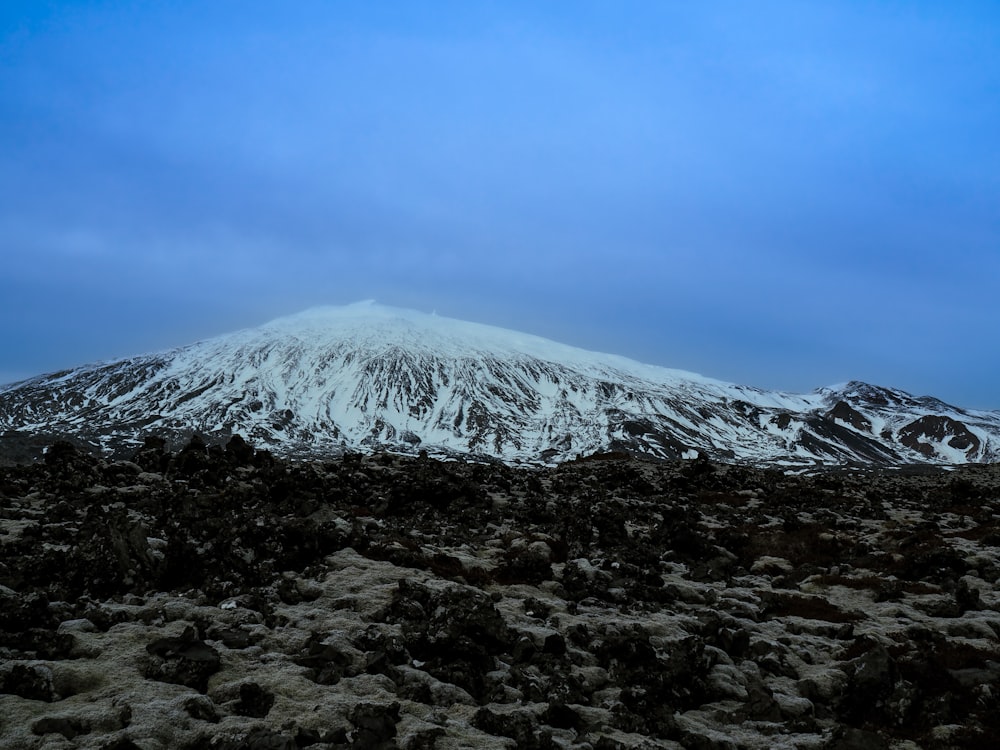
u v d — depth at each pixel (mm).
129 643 14266
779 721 15234
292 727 12070
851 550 31547
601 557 26906
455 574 22031
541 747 12484
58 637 13688
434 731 12328
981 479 74938
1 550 19094
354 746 11508
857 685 16391
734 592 24094
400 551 22266
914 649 19625
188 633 14352
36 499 27281
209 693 12969
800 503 43844
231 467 35250
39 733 10766
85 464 33000
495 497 36844
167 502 26000
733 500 44812
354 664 14781
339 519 24375
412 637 15938
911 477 77188
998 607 23359
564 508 34031
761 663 18000
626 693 14953
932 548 31047
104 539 18125
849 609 23281
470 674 15000
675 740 13914
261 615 16625
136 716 11508
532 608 19875
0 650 12977
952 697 16391
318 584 19141
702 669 16484
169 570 17922
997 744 14695
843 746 13766
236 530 22000
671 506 39188
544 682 15367
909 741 15031
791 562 29844
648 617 20328
